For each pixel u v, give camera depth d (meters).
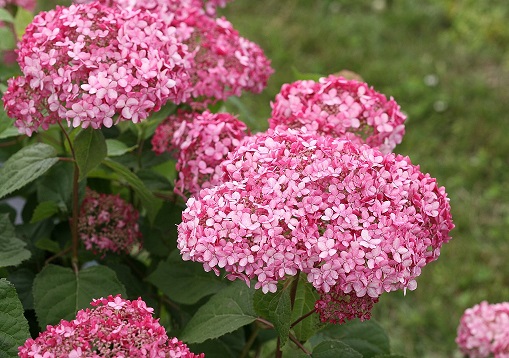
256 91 1.02
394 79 2.69
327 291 0.79
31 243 0.96
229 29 0.98
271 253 0.79
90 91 0.83
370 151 0.84
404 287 0.81
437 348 1.78
